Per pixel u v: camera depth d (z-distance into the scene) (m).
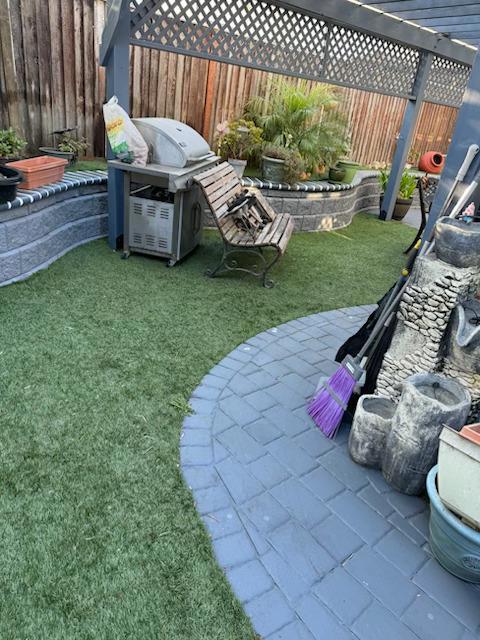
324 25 5.13
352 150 9.02
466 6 4.34
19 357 2.69
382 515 1.99
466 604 1.66
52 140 5.35
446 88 7.11
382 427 2.12
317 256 5.38
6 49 4.58
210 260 4.75
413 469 2.02
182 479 2.02
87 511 1.80
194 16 4.23
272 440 2.34
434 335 2.18
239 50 4.66
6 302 3.28
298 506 1.97
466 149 2.30
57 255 4.18
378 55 5.89
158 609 1.49
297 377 2.93
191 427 2.35
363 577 1.71
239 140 6.20
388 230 7.00
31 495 1.84
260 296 4.08
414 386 1.99
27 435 2.14
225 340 3.26
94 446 2.13
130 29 3.92
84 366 2.71
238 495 1.98
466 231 1.99
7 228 3.37
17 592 1.49
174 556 1.67
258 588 1.61
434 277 2.11
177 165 4.23
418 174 9.02
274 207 5.88
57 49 5.05
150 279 4.08
